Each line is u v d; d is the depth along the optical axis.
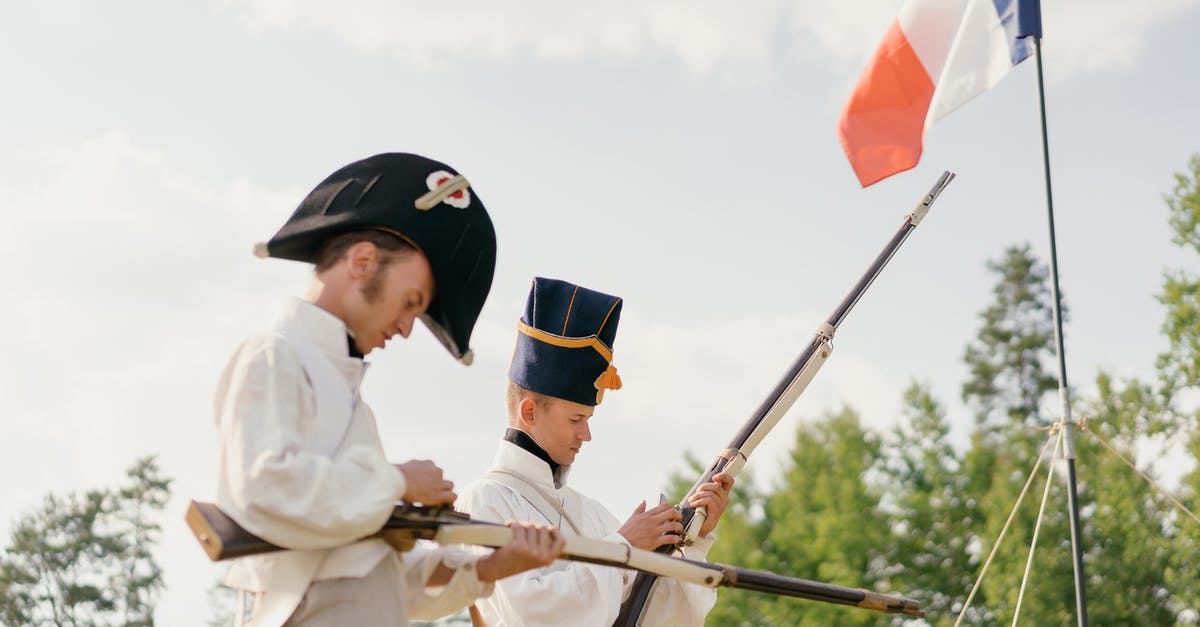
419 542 4.06
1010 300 62.22
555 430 5.94
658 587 5.75
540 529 3.82
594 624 5.36
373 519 3.42
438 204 3.89
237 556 3.41
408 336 3.90
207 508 3.46
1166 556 35.84
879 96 9.64
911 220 6.40
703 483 5.79
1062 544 37.06
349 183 3.87
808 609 34.97
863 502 37.75
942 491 39.91
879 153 9.62
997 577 36.38
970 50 9.70
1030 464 39.50
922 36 9.68
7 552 38.78
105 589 39.16
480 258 3.97
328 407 3.62
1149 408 37.06
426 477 3.61
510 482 5.89
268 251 3.82
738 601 34.41
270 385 3.52
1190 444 35.06
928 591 38.41
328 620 3.60
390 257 3.81
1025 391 61.06
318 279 3.83
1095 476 37.50
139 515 40.06
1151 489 36.75
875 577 37.50
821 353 6.05
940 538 39.06
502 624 5.45
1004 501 37.66
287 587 3.60
